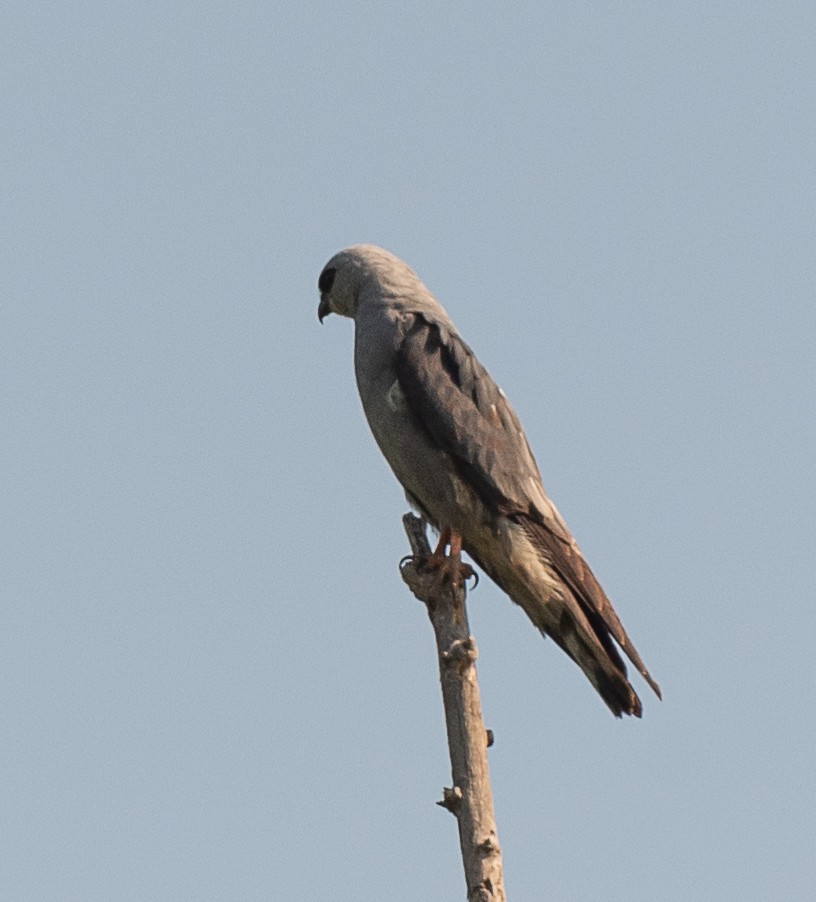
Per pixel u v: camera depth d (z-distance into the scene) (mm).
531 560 11922
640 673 11016
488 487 12023
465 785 8375
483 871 8086
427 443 12273
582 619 11711
